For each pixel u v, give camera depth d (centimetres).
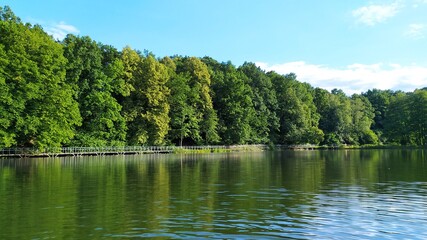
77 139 6675
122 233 1376
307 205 1888
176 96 8231
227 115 9650
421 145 11250
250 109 9925
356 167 4106
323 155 7056
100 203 1914
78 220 1559
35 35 5728
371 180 2898
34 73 5350
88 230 1412
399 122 11481
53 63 5800
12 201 1948
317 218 1614
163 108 7838
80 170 3603
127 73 7538
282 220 1577
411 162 4853
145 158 5897
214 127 8919
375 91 17475
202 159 5684
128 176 3112
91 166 4119
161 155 6969
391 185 2611
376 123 14488
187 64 9225
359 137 12362
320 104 12825
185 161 5162
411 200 2034
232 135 9631
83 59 6800
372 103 15300
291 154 7662
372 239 1326
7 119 5038
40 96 5478
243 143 9881
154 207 1827
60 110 5781
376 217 1636
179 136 8450
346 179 2972
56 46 5953
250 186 2556
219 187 2500
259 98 10594
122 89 7338
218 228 1448
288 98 11450
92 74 6862
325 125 12338
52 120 5631
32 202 1927
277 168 3984
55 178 2919
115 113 7156
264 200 2025
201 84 9056
